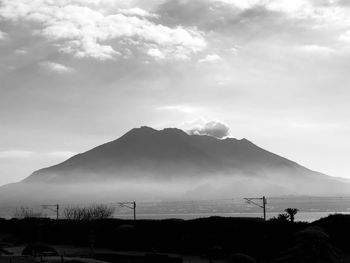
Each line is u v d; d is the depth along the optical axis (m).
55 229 79.56
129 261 53.00
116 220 73.00
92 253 60.62
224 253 57.66
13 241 79.19
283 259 47.12
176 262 52.62
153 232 66.69
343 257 47.09
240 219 59.50
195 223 63.16
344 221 51.94
